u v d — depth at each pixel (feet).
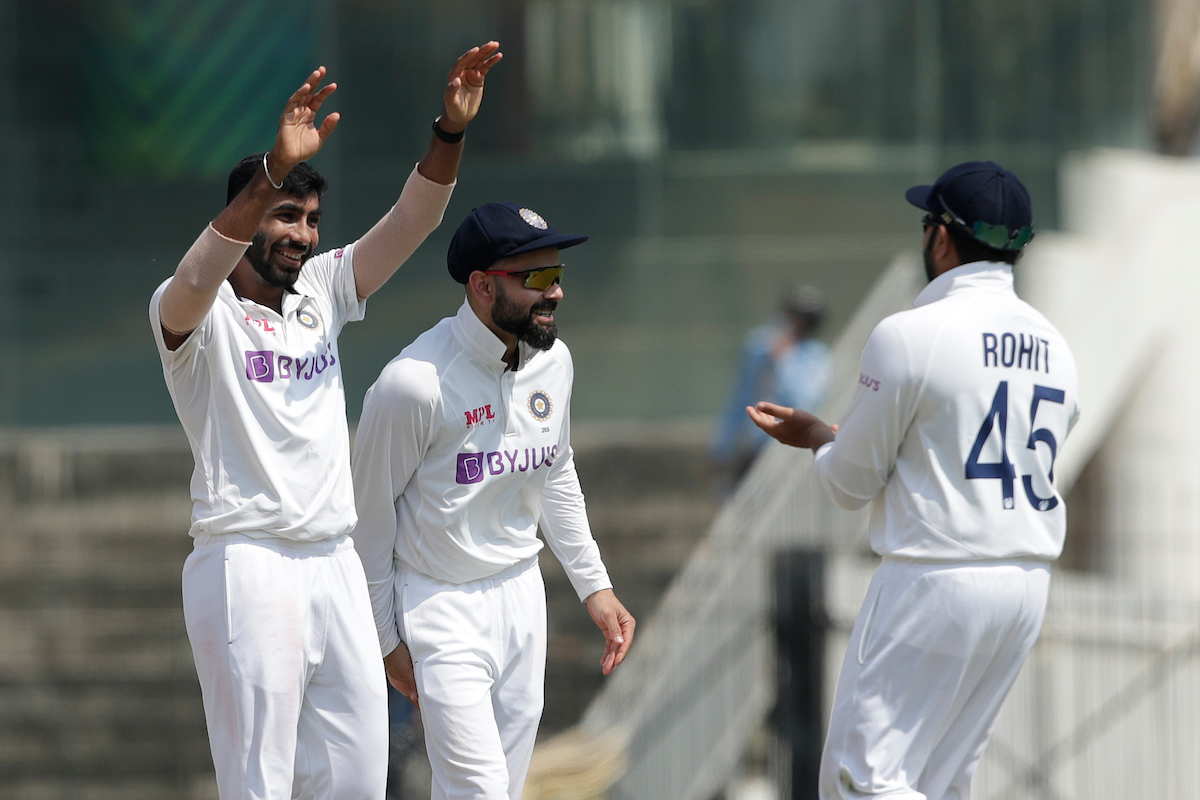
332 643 38.19
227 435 36.91
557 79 131.54
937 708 40.52
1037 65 129.18
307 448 37.47
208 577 37.04
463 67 39.42
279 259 36.94
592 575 46.37
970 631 39.78
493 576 43.45
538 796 82.69
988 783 87.56
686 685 89.71
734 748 88.69
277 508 36.86
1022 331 40.63
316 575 37.83
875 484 41.11
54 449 125.59
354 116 131.23
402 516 42.78
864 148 131.03
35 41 131.34
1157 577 126.21
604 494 125.49
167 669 112.98
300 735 38.42
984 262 40.98
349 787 38.68
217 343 36.55
